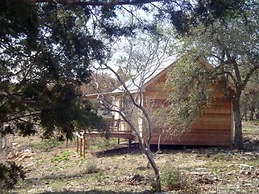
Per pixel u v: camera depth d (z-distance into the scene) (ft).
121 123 72.23
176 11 21.99
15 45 22.11
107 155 60.03
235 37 51.42
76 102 24.14
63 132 23.99
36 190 34.47
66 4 21.75
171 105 58.44
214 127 64.64
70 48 23.62
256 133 83.87
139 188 32.45
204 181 34.12
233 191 30.22
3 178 23.89
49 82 23.30
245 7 21.07
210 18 21.17
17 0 18.83
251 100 78.33
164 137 61.05
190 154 55.83
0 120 23.17
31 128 24.02
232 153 55.26
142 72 51.55
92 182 37.14
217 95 64.13
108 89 51.24
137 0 21.58
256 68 54.80
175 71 56.75
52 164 56.24
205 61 56.08
